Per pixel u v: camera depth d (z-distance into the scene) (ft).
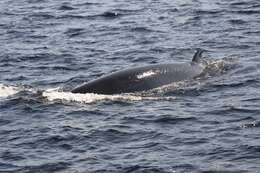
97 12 427.33
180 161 196.54
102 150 207.31
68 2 463.83
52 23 404.98
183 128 221.05
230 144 205.57
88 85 259.80
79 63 313.53
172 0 447.42
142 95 254.47
